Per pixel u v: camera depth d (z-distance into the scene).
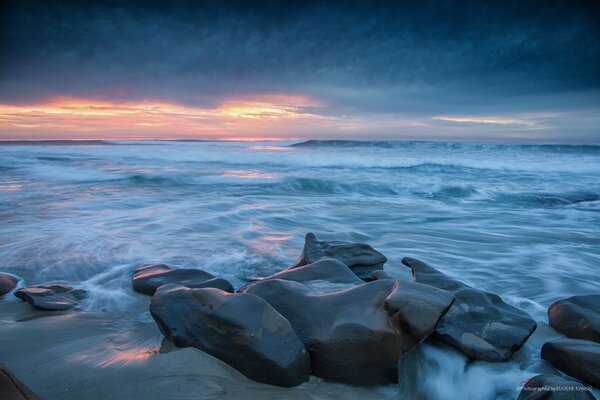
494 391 2.74
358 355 2.67
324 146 39.88
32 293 3.97
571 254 6.34
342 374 2.67
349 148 35.69
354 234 7.54
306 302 3.07
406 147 37.50
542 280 5.16
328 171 18.30
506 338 3.14
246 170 18.16
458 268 5.63
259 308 2.80
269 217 8.68
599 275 5.38
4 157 23.83
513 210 10.45
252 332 2.65
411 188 13.71
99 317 3.65
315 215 9.16
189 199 10.92
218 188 13.26
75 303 3.98
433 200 11.95
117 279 4.73
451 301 2.92
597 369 2.67
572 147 33.56
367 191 13.48
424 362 2.99
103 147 34.31
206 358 2.70
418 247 6.71
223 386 2.48
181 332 2.94
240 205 10.06
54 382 2.48
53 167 18.52
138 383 2.45
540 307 4.24
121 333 3.30
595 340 3.23
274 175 16.28
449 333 3.18
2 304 3.91
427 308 2.73
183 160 23.02
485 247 6.75
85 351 2.92
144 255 5.69
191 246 6.22
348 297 3.02
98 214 8.60
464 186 13.60
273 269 5.25
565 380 2.48
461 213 9.92
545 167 20.11
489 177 16.72
